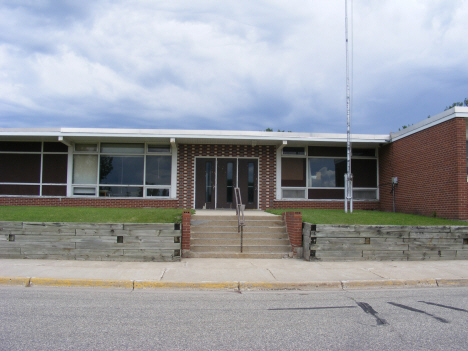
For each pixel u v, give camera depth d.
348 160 14.30
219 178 16.31
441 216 12.52
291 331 4.88
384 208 16.38
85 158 16.12
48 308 5.78
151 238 9.36
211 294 6.96
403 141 14.95
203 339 4.55
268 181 16.47
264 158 16.56
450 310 5.90
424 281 7.83
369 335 4.74
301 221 10.24
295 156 16.73
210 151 16.34
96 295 6.70
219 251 10.24
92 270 8.20
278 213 12.95
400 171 15.13
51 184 15.88
